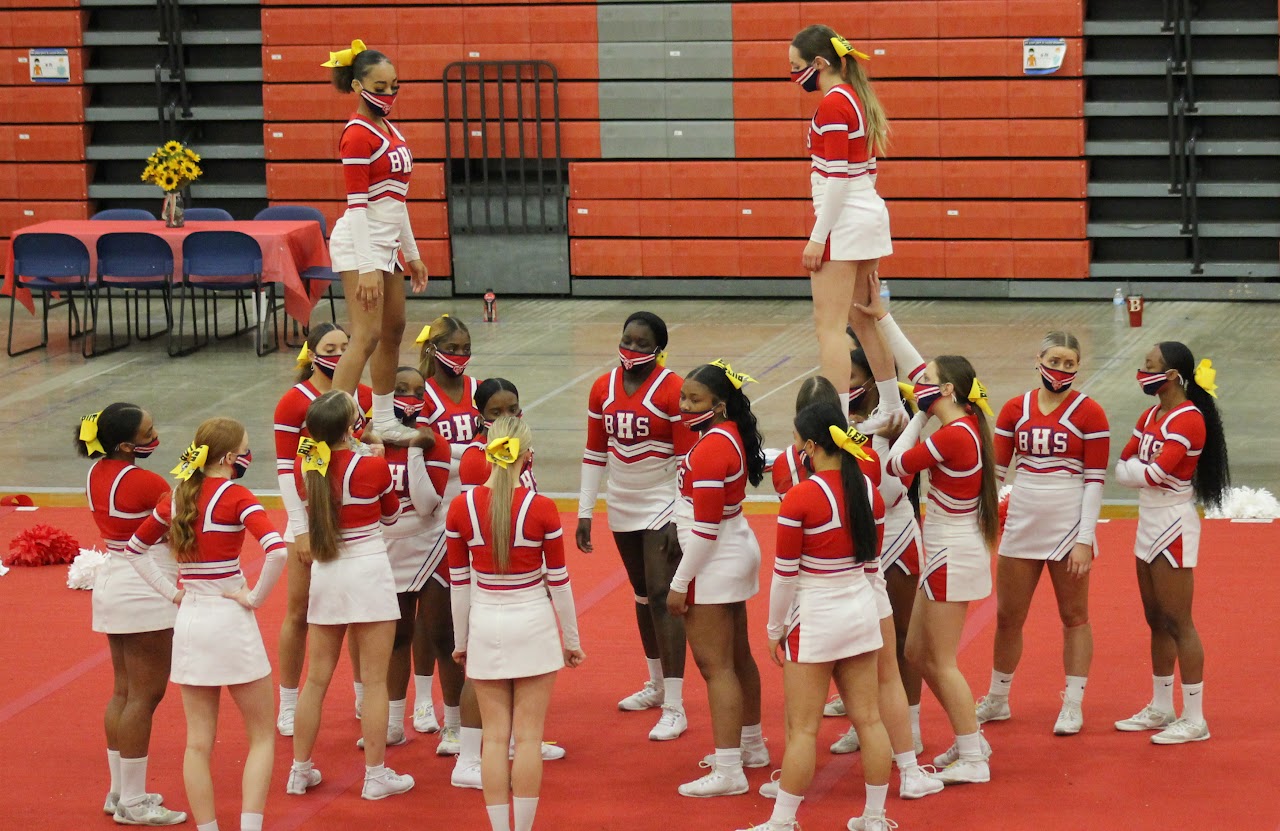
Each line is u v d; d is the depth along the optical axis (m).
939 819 11.41
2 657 15.59
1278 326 29.25
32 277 29.02
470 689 12.39
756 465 12.29
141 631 11.69
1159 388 12.67
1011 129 32.16
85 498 21.17
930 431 16.12
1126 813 11.41
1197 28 31.27
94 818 12.02
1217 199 32.09
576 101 33.78
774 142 33.12
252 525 11.08
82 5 34.94
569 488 20.83
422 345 13.59
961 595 11.91
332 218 34.97
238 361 28.48
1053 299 32.66
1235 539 18.20
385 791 12.26
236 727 14.03
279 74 34.50
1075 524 12.70
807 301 33.47
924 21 32.12
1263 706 13.41
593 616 16.55
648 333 13.09
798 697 10.98
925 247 33.00
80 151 35.44
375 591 12.00
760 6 32.72
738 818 11.69
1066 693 13.06
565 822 11.69
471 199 34.31
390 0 33.91
